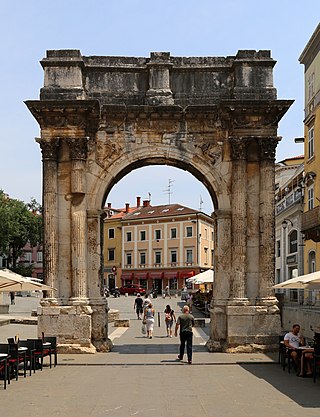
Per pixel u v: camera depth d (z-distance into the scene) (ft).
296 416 48.39
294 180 194.70
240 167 91.61
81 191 91.20
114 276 394.73
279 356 79.61
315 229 136.46
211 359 82.84
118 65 95.20
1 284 78.95
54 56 93.56
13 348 67.00
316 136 160.56
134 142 93.81
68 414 49.19
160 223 379.76
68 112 91.04
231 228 92.53
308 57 170.71
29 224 333.42
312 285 80.94
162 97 93.45
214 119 93.86
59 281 91.30
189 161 93.71
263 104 90.99
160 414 49.14
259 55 94.58
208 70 95.40
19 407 52.03
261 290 90.99
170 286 371.35
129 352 91.20
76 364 78.69
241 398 56.08
